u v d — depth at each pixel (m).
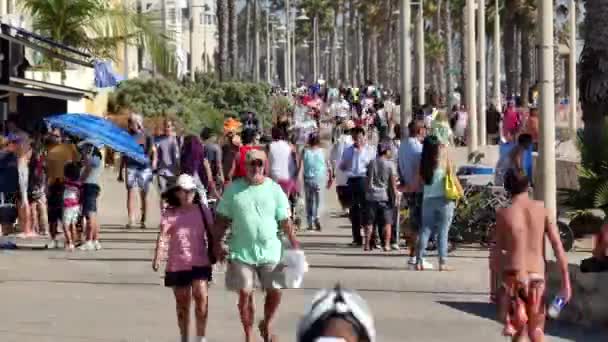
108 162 76.81
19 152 48.31
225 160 48.94
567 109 123.31
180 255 25.66
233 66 139.12
